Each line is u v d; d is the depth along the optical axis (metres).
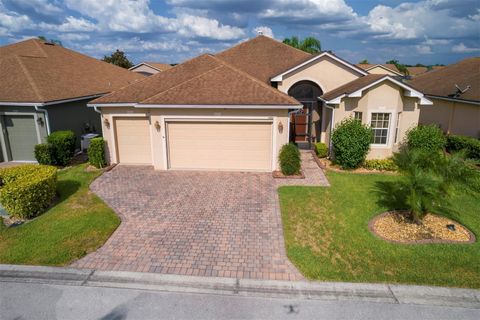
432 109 21.72
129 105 14.48
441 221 9.63
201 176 13.88
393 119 15.24
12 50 21.55
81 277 7.16
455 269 7.30
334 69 18.23
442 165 9.41
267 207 10.70
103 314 6.10
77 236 8.80
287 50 23.03
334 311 6.13
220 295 6.59
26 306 6.32
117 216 10.02
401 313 6.08
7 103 15.09
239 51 23.25
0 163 16.45
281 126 13.96
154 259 7.79
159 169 14.81
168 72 17.45
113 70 26.22
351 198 11.40
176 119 14.22
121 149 15.55
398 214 10.09
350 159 14.63
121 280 7.06
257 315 6.04
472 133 17.70
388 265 7.46
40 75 17.55
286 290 6.72
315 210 10.45
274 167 14.45
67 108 17.42
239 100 13.70
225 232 9.05
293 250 8.12
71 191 12.13
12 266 7.52
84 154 17.97
